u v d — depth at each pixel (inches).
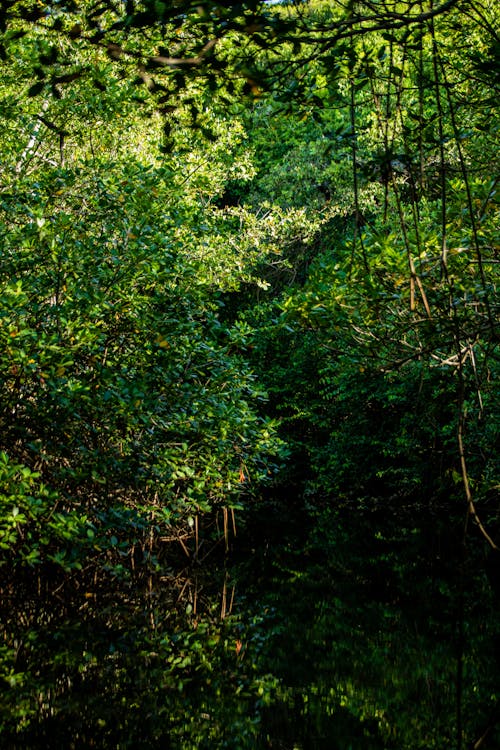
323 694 227.5
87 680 235.0
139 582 349.4
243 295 820.0
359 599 337.4
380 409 591.5
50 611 302.7
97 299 287.4
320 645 274.4
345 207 724.7
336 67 122.0
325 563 408.5
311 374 645.9
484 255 205.9
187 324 325.7
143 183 334.0
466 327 181.6
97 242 319.6
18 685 227.1
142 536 352.2
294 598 339.6
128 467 307.1
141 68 109.0
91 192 343.6
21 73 329.4
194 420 322.7
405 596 341.7
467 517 125.3
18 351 257.9
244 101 121.8
